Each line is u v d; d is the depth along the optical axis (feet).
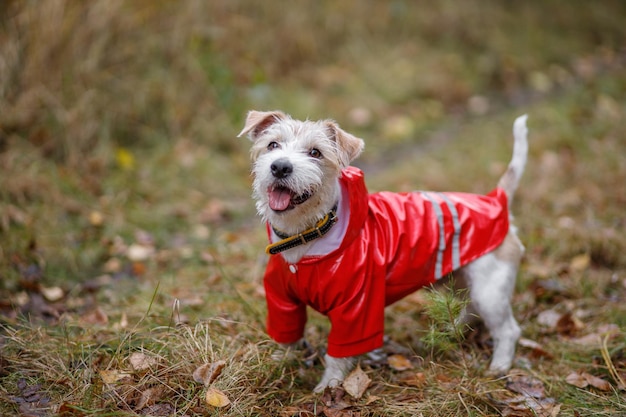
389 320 11.55
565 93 25.12
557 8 33.83
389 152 21.15
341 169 9.08
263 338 10.18
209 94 20.52
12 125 16.60
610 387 9.19
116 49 19.26
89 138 17.54
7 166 15.52
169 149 18.84
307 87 23.75
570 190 16.52
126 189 16.62
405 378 9.53
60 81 17.52
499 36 29.76
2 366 8.87
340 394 9.02
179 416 8.11
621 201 15.72
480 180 17.71
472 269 9.73
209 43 21.62
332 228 8.86
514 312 11.65
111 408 8.11
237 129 20.13
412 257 9.25
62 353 9.32
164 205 16.55
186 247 14.53
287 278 9.18
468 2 31.40
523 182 17.12
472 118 23.67
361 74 25.26
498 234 9.78
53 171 16.10
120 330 10.15
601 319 11.25
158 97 19.72
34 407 8.10
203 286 12.37
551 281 12.50
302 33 25.20
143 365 8.89
